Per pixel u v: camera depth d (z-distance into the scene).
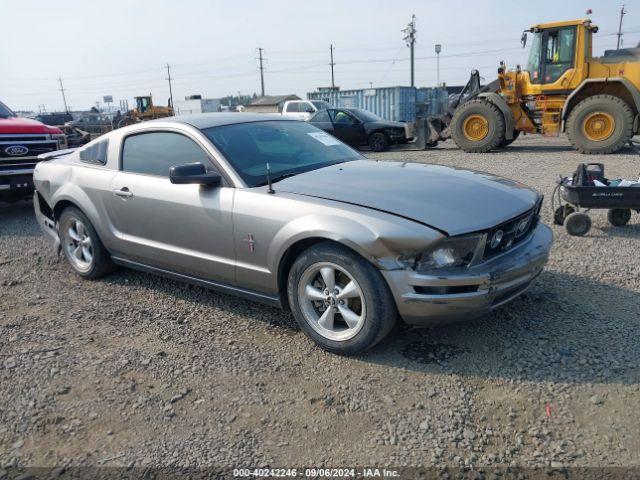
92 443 2.79
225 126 4.35
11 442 2.83
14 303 4.68
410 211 3.25
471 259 3.18
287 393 3.15
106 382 3.33
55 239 5.55
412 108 30.03
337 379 3.26
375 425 2.83
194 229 4.02
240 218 3.71
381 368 3.35
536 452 2.58
